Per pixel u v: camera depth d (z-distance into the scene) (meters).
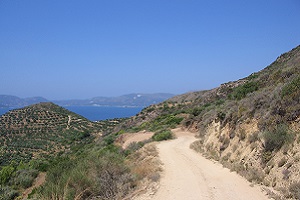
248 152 14.53
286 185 10.30
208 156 19.41
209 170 15.65
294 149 11.26
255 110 16.59
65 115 101.75
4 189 19.38
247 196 10.64
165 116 55.16
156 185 13.23
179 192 11.94
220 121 22.28
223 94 55.84
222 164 16.47
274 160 11.98
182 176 14.71
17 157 58.97
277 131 12.64
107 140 43.72
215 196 10.99
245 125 16.52
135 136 39.97
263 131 13.98
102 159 14.61
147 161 19.23
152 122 54.16
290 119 12.83
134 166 17.00
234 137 17.62
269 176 11.66
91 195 11.73
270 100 15.45
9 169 23.92
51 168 14.73
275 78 23.31
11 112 102.44
